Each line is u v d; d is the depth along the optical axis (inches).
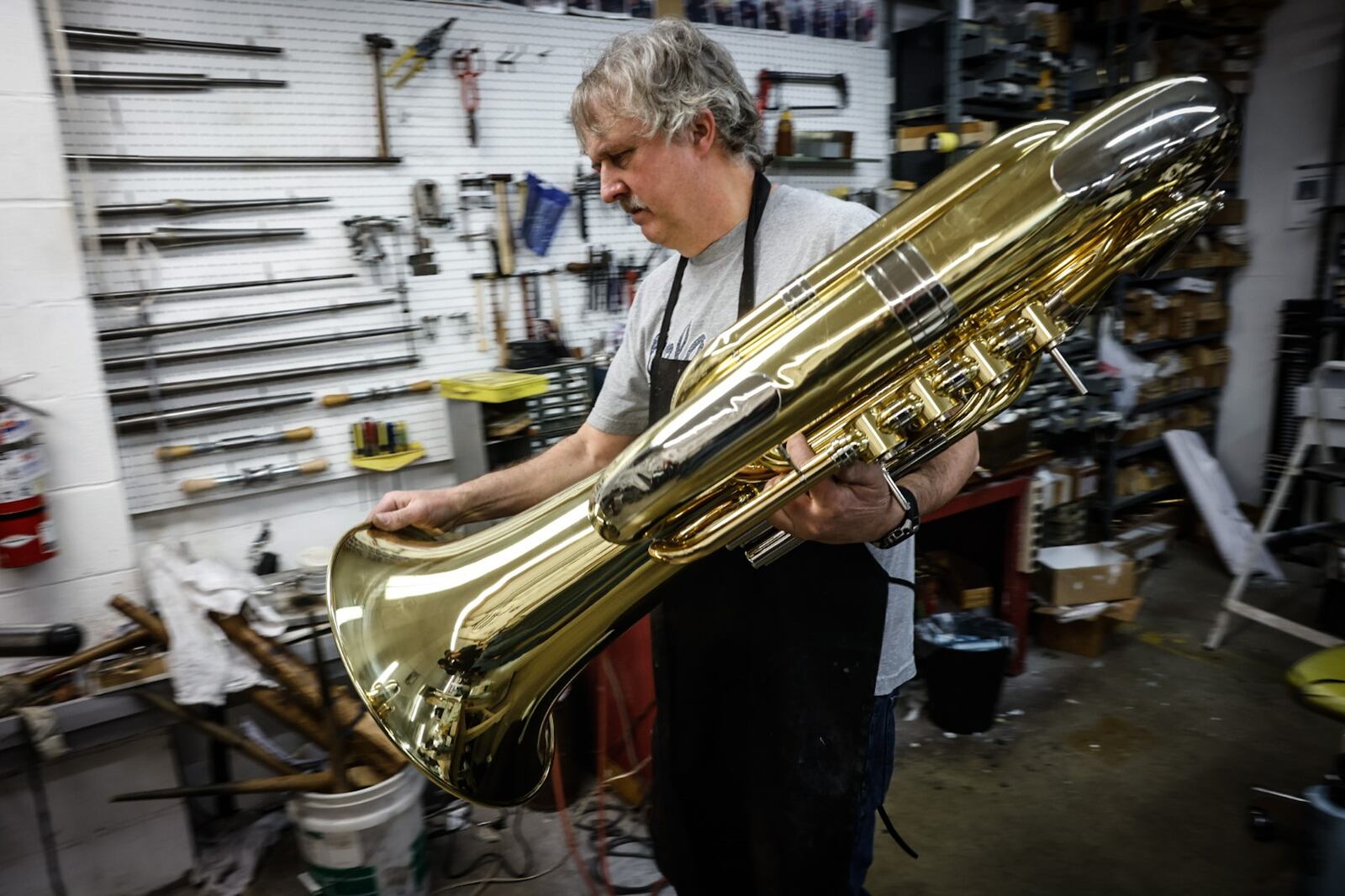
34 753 63.9
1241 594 135.9
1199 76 26.5
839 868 41.3
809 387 25.1
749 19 111.7
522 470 47.4
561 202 97.8
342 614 35.7
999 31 117.0
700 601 43.7
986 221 25.6
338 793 67.2
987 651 96.2
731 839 46.8
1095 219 26.0
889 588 42.6
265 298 83.0
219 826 84.8
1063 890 74.5
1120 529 144.9
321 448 88.1
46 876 72.6
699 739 45.8
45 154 65.9
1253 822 79.9
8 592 68.8
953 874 77.0
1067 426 119.9
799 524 29.5
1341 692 67.9
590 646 36.4
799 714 40.8
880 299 25.2
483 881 78.1
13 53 63.7
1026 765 93.7
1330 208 141.6
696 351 42.5
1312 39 144.3
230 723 84.4
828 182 124.0
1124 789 88.6
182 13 75.5
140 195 76.0
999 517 113.6
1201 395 160.9
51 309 67.9
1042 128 29.5
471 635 34.2
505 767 37.6
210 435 82.0
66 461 70.0
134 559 74.4
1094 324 132.5
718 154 40.2
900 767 94.3
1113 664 115.7
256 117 80.1
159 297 77.5
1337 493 146.8
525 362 94.8
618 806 89.2
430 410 93.9
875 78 126.9
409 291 90.7
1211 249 152.6
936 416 28.4
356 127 85.4
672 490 25.1
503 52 92.9
